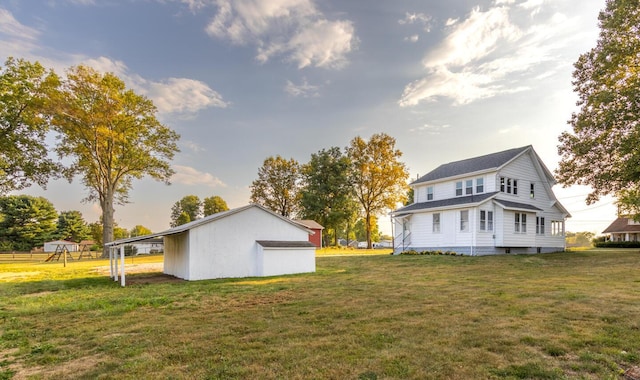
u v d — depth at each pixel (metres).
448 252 22.41
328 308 7.35
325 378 3.69
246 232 15.23
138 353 4.66
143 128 32.38
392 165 42.19
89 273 18.27
